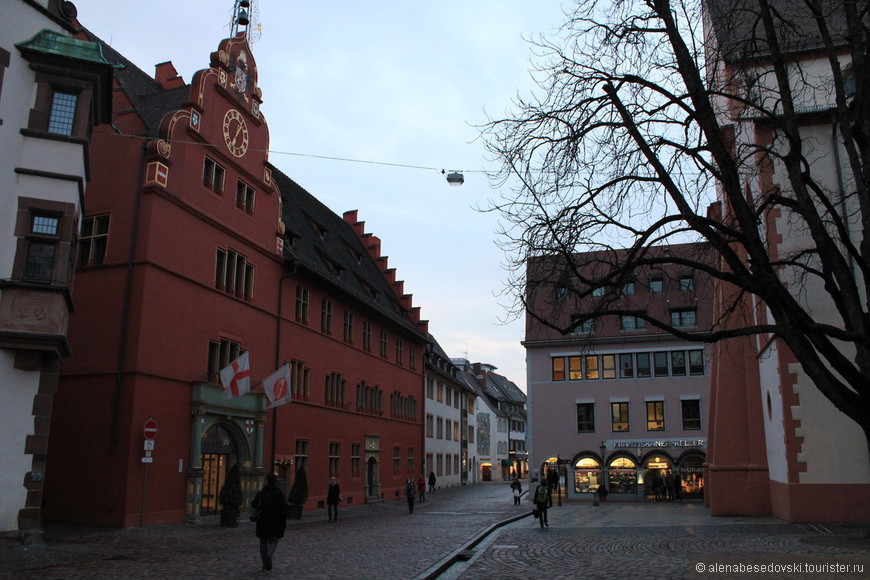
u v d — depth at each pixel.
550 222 12.52
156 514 21.30
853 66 12.11
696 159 12.05
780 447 21.36
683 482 40.34
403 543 16.92
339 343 36.25
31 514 14.82
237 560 13.55
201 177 24.92
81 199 16.73
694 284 14.18
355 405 37.91
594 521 23.64
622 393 42.47
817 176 20.52
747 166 13.91
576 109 12.84
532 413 43.47
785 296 11.19
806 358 11.30
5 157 15.21
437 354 57.56
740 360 24.80
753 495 23.66
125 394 20.95
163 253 22.62
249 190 28.44
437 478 56.22
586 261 12.88
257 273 28.44
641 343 42.72
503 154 13.14
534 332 44.28
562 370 43.62
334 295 35.97
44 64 15.98
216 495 24.75
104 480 20.58
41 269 15.36
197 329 24.11
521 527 21.83
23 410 14.91
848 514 19.25
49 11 16.38
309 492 31.84
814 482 19.61
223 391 24.81
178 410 22.78
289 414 30.31
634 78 12.63
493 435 83.38
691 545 15.13
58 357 15.53
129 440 20.55
